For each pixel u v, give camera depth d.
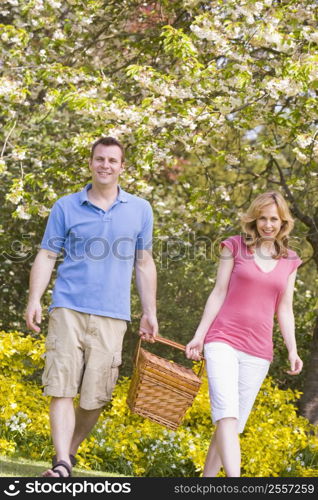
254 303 6.09
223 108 10.23
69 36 12.64
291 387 13.84
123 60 13.77
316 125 11.22
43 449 8.33
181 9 12.86
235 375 5.94
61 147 11.77
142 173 10.89
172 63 12.43
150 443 9.05
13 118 11.57
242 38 10.49
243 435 9.75
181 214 13.20
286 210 6.24
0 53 11.77
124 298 6.24
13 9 13.20
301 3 9.93
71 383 6.02
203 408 9.77
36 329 6.18
